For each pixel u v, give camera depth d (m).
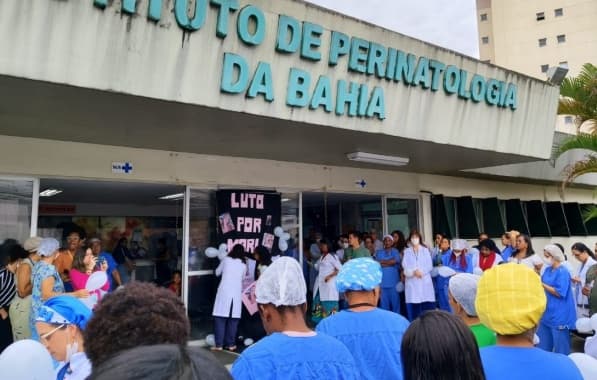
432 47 6.16
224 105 4.57
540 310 1.87
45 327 1.88
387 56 5.69
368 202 10.10
